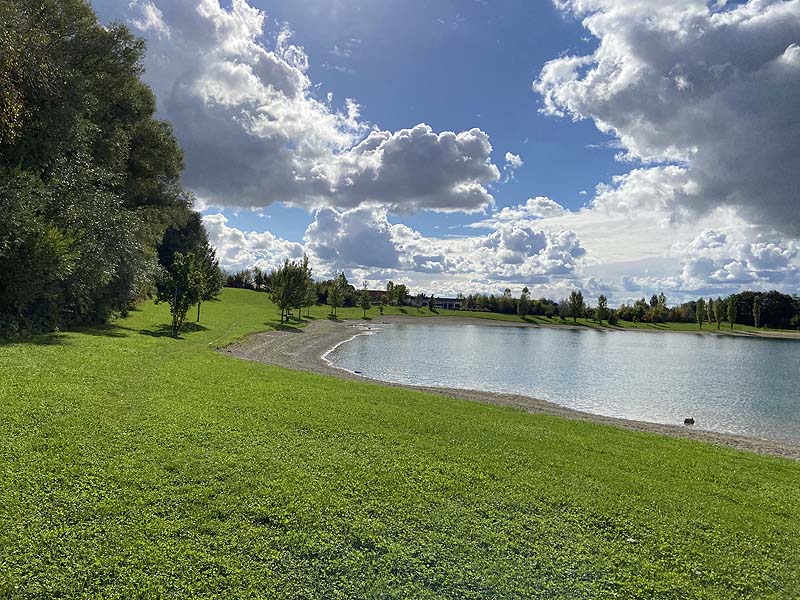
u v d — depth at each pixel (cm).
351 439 1205
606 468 1180
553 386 3747
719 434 2330
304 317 9356
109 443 969
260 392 1642
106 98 3562
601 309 16575
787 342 11506
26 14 2419
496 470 1068
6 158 2288
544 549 744
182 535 692
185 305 3628
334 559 671
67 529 667
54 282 2383
